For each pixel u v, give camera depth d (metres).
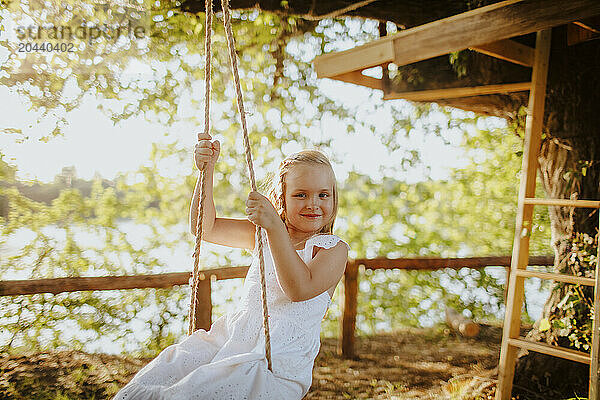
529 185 4.09
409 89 4.84
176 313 5.55
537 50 4.15
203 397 2.09
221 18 6.30
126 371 5.06
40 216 5.82
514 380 4.68
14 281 4.74
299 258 2.26
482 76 4.52
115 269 5.81
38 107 5.76
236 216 6.71
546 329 4.32
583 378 4.47
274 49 6.62
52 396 4.50
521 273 4.00
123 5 5.68
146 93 6.23
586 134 4.51
